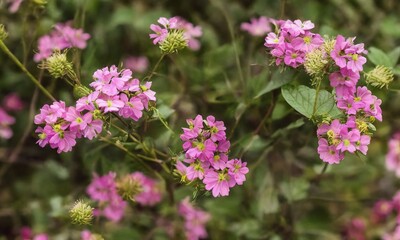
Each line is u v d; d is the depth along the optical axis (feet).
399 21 2.25
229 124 1.96
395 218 2.25
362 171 2.23
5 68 2.16
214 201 2.10
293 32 1.60
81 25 1.99
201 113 2.04
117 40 2.15
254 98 1.84
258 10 2.17
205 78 2.09
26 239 2.14
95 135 1.58
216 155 1.61
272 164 2.08
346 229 2.29
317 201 2.17
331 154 1.58
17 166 2.27
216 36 2.23
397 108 2.13
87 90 1.63
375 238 2.28
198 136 1.60
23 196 2.25
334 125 1.57
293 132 1.91
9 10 1.98
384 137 2.22
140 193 1.98
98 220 1.97
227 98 2.01
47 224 2.15
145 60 2.12
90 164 1.97
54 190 2.19
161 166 1.83
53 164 2.20
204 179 1.60
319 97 1.62
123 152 1.92
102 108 1.57
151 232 2.12
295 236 2.12
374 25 2.23
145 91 1.59
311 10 2.12
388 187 2.30
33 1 1.91
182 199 1.98
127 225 2.11
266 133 1.88
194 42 2.10
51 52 1.87
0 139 2.26
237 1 2.23
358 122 1.57
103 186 1.92
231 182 1.61
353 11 2.23
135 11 2.22
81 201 1.79
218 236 2.16
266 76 1.89
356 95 1.58
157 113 1.68
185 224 2.12
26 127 2.24
